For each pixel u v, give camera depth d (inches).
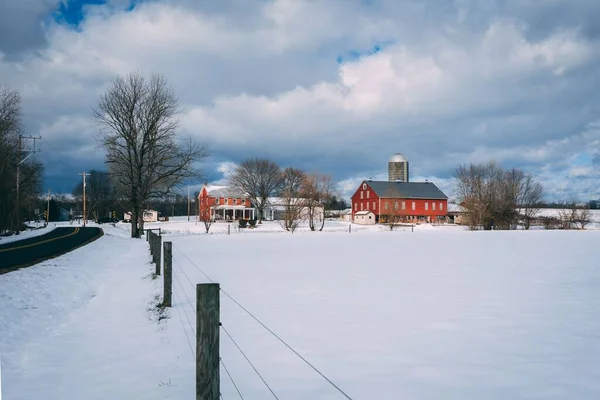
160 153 1902.1
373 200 3892.7
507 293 495.8
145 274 714.2
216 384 193.8
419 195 3941.9
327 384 243.8
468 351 294.7
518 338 322.7
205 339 193.6
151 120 1854.1
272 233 2300.7
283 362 279.1
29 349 348.2
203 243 1443.2
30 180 2418.8
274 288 538.9
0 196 1834.4
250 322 373.4
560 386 235.3
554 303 441.1
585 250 1056.2
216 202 4271.7
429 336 329.7
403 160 4766.2
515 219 2930.6
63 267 765.9
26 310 454.6
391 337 327.6
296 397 228.5
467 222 3065.9
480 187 2910.9
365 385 241.3
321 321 375.6
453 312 405.4
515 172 3201.3
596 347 299.9
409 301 455.8
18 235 1801.2
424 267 742.5
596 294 486.9
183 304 462.9
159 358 308.8
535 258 874.1
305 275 653.3
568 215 3334.2
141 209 2050.9
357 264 795.4
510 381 243.3
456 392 230.1
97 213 5088.6
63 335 385.1
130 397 248.8
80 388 268.1
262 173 4099.4
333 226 3395.7
